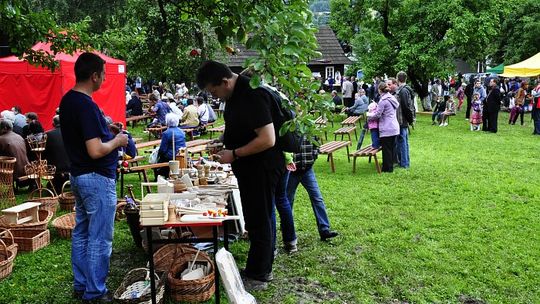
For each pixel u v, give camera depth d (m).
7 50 14.34
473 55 21.23
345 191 7.59
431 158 10.52
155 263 4.35
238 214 4.79
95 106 3.68
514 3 20.52
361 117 15.85
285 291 4.12
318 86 3.32
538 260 4.80
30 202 5.88
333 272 4.50
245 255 4.79
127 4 17.02
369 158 10.16
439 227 5.82
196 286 3.79
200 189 4.43
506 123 17.70
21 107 12.15
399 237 5.45
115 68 13.95
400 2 19.97
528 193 7.43
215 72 3.68
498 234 5.54
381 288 4.17
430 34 19.61
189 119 13.94
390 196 7.28
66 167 7.48
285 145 3.89
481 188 7.76
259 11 2.86
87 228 3.97
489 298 4.03
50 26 5.96
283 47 2.89
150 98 18.59
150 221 3.46
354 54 24.55
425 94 21.72
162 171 7.79
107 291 4.02
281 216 4.85
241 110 3.71
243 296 3.45
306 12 3.08
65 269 4.60
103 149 3.64
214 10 3.47
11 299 3.97
